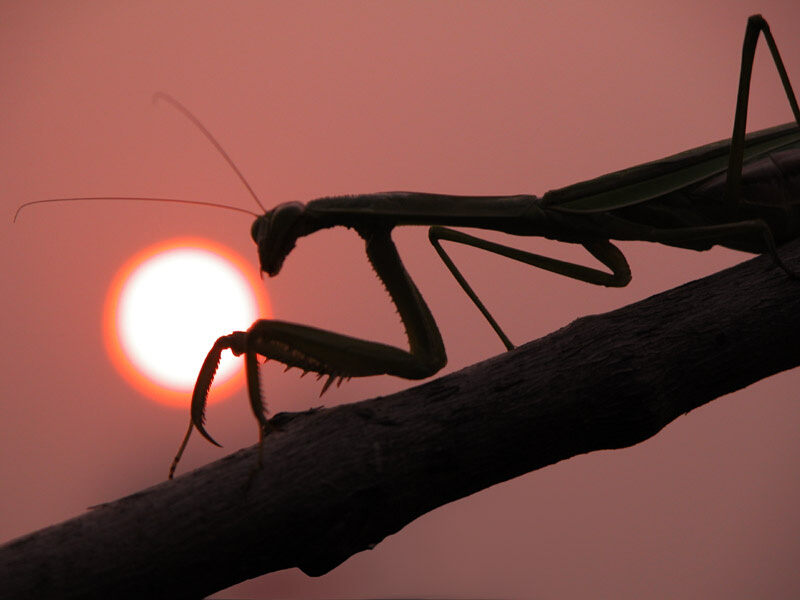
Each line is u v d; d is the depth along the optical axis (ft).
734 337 0.78
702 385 0.78
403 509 0.76
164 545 0.75
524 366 0.78
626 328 0.78
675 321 0.78
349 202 0.83
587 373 0.77
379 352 0.81
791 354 0.78
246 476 0.76
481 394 0.77
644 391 0.77
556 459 0.78
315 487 0.76
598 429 0.77
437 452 0.76
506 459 0.77
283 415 0.78
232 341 0.81
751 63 0.82
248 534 0.75
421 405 0.77
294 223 0.83
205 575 0.75
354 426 0.77
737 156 0.83
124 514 0.75
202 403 0.81
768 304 0.78
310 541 0.76
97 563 0.75
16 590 0.74
